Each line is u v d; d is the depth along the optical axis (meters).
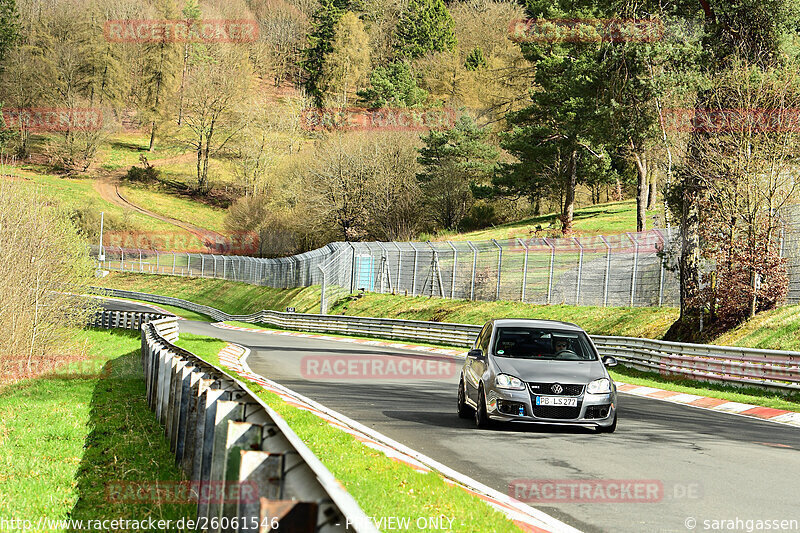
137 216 146.38
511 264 55.12
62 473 9.62
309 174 96.94
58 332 31.94
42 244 29.80
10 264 28.67
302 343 43.31
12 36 140.75
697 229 31.41
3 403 17.33
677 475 10.59
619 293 42.03
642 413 17.94
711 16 32.44
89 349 34.16
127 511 7.71
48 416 14.82
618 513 8.49
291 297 71.94
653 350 28.66
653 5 34.91
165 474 9.25
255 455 4.75
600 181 77.00
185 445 9.05
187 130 176.62
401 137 97.00
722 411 19.53
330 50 189.25
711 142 30.89
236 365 27.30
